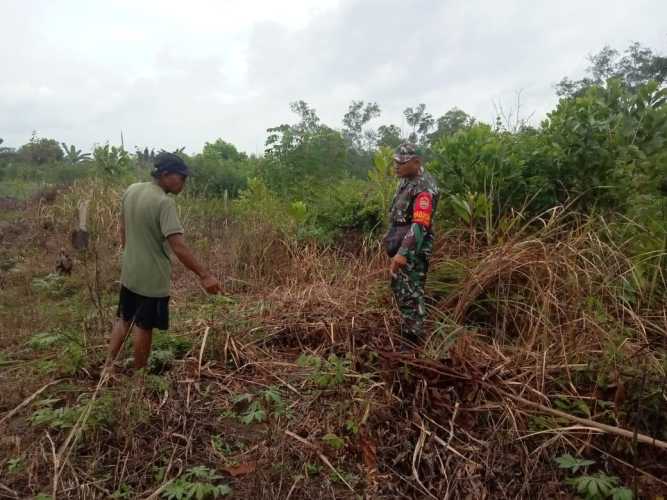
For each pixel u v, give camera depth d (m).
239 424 3.20
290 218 6.84
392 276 3.88
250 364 3.84
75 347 3.83
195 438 3.01
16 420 3.13
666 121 5.08
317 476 2.79
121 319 3.62
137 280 3.43
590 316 3.65
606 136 4.88
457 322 4.20
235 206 8.87
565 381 3.34
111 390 3.29
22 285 5.82
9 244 7.94
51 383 3.45
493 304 4.23
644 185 5.06
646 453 2.90
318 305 4.61
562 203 4.99
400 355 3.47
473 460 2.90
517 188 5.07
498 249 4.38
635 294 3.89
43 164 16.77
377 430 3.07
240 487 2.66
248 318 4.49
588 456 2.93
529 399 3.27
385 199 6.30
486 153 5.09
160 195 3.41
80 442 2.88
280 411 3.12
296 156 8.62
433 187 3.86
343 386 3.45
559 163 4.97
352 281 5.06
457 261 4.65
